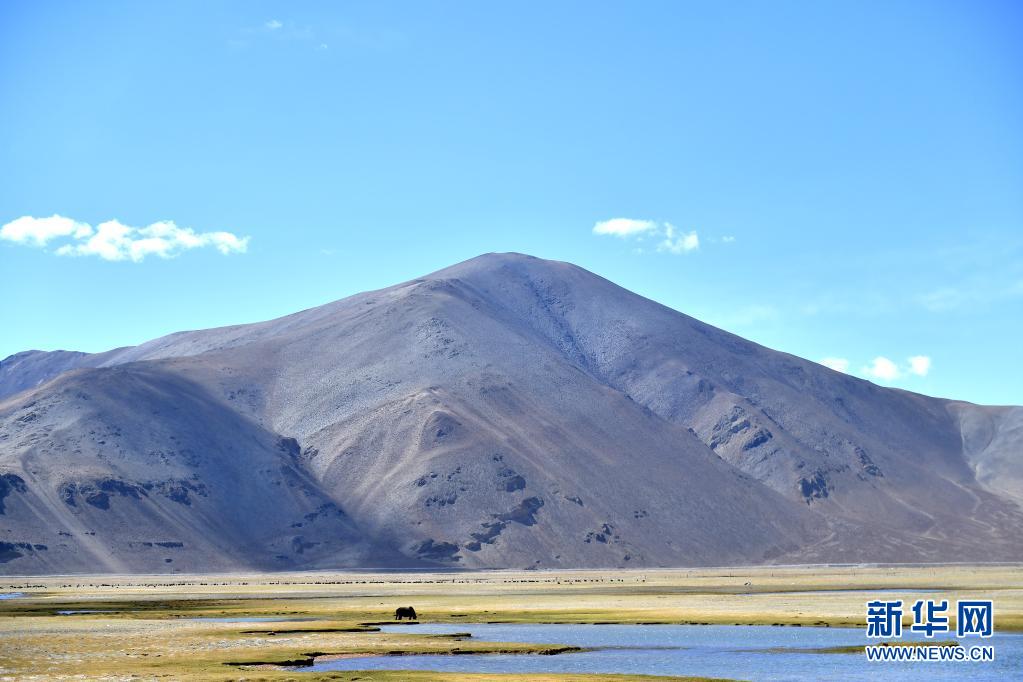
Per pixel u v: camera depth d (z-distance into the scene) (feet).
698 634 294.25
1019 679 206.28
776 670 218.79
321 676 205.87
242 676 204.74
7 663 226.99
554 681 200.95
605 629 313.53
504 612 386.93
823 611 364.99
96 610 419.95
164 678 201.46
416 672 213.46
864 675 212.02
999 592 474.90
